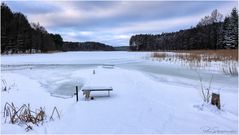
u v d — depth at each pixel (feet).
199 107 19.62
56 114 19.10
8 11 217.77
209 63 63.00
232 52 85.10
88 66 65.41
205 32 206.90
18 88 31.32
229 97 24.17
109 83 34.37
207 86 31.35
